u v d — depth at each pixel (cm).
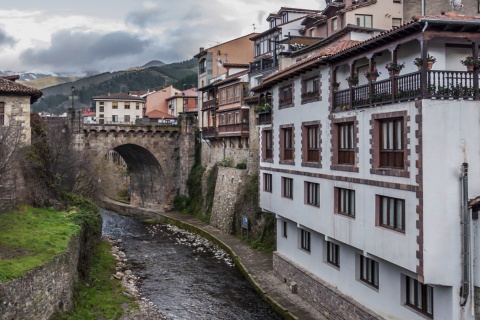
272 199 3397
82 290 2950
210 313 2955
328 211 2575
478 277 1777
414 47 2089
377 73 2130
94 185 5338
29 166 3803
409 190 1861
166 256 4478
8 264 2166
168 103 11838
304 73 2838
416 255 1827
